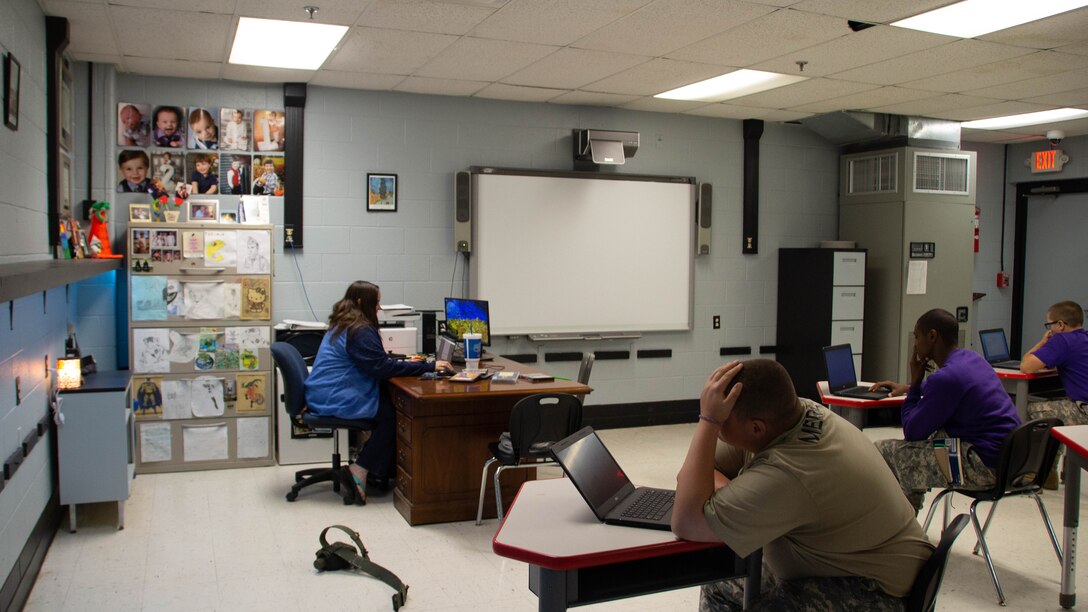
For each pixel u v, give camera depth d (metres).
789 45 4.70
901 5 3.96
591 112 6.68
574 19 4.24
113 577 3.52
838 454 1.90
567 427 4.00
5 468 2.92
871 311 7.27
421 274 6.21
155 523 4.24
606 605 3.32
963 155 7.15
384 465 4.68
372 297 4.75
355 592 3.40
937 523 4.46
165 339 5.22
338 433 5.03
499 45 4.77
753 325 7.36
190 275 5.25
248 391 5.37
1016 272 8.68
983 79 5.55
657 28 4.39
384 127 6.06
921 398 3.76
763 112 6.85
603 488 2.24
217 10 4.13
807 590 1.99
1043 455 3.48
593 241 6.70
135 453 5.18
